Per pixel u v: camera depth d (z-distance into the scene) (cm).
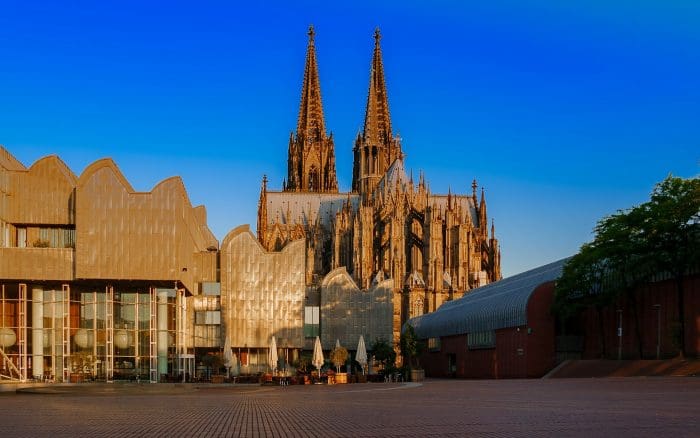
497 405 3694
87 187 10488
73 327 10788
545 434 2306
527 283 12081
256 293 13200
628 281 9775
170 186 10612
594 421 2692
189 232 11581
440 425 2667
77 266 10325
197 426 2800
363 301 14725
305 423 2867
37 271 10294
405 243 18712
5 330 10069
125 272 10419
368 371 13600
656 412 3031
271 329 13162
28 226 11019
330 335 14575
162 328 10875
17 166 11525
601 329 10212
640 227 9212
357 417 3098
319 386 8294
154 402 4766
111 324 10675
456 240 18462
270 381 9856
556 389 5341
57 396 6206
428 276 17875
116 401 4959
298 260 13338
